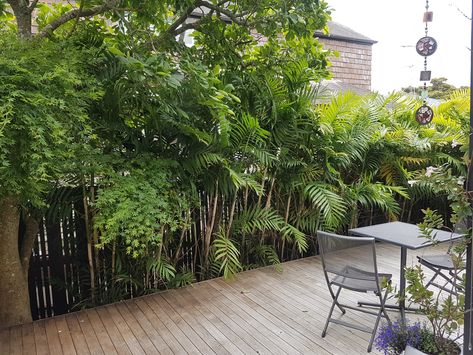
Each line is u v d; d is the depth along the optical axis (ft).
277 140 12.82
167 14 12.03
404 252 9.00
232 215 12.63
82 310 10.48
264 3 11.40
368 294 11.07
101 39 10.12
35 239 10.54
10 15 9.48
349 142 14.01
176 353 8.21
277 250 14.62
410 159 15.87
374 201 14.73
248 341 8.62
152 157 10.66
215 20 12.37
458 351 6.05
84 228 11.17
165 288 11.99
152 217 9.57
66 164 8.14
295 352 8.12
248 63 13.24
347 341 8.50
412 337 6.38
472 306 5.57
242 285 11.97
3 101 6.65
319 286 11.78
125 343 8.69
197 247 12.84
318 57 13.43
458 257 5.95
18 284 9.69
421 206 18.38
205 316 9.92
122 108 10.15
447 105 18.02
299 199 14.38
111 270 11.32
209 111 10.39
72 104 7.80
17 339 8.95
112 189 9.43
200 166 10.85
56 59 7.87
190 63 9.25
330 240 8.46
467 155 5.57
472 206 5.49
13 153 7.07
